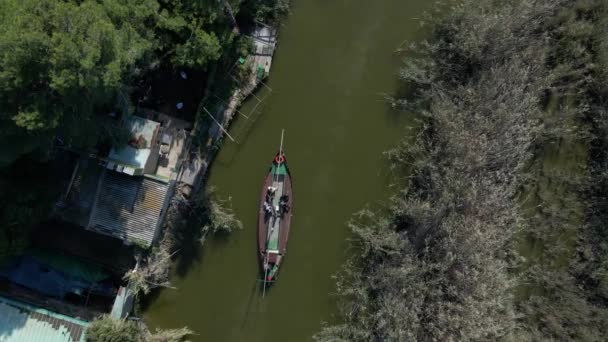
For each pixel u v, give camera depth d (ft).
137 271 81.76
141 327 82.74
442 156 82.38
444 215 79.71
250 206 88.33
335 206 88.53
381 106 89.10
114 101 73.10
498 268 78.13
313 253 88.28
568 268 87.25
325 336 85.05
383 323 78.54
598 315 83.05
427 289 78.43
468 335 75.10
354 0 90.07
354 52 89.66
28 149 65.41
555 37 85.81
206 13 71.77
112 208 78.48
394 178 88.02
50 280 81.41
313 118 89.10
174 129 84.38
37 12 57.11
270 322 88.17
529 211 88.17
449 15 85.56
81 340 74.28
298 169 88.53
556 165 88.28
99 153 77.66
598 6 84.33
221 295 88.53
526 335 82.43
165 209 82.33
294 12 89.71
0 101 57.82
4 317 74.54
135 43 66.44
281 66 89.40
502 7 82.53
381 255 84.23
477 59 82.74
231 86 87.45
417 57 88.84
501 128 79.82
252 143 88.58
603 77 84.89
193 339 87.76
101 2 66.44
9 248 71.61
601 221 86.48
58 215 79.92
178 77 85.35
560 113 85.87
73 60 57.36
